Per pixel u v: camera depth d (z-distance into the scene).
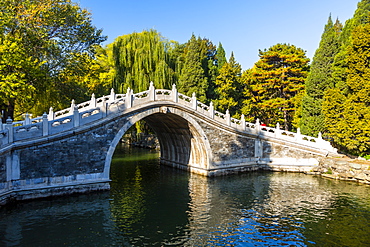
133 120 19.97
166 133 28.69
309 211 16.02
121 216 15.04
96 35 27.84
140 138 48.53
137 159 34.59
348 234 13.12
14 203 15.77
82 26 26.42
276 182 22.52
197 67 39.12
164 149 31.33
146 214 15.39
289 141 26.73
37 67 21.20
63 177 17.34
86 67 28.08
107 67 37.47
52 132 16.78
